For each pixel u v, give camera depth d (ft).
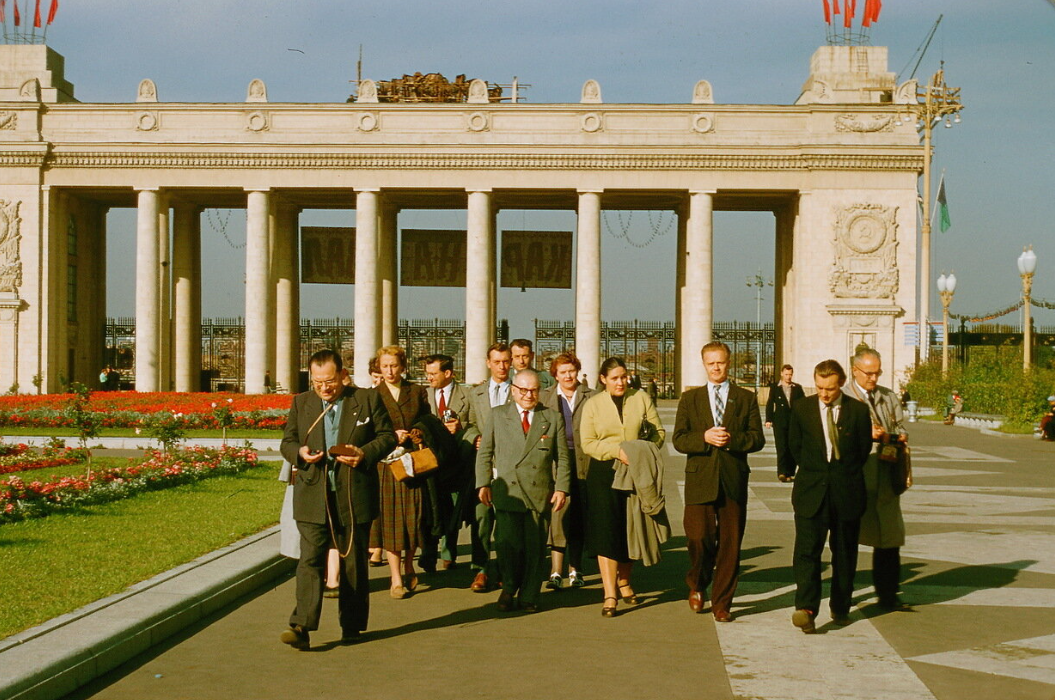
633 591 46.75
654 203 235.61
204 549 49.39
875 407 42.80
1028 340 162.71
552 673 33.45
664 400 243.60
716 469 41.16
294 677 32.99
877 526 41.65
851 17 216.13
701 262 212.02
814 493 39.19
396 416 49.19
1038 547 56.08
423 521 46.42
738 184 212.23
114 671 33.40
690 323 213.66
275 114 214.07
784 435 41.39
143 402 165.37
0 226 214.07
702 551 41.88
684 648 36.58
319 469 37.04
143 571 44.01
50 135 214.90
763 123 212.43
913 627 39.34
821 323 212.64
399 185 213.66
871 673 33.27
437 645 37.14
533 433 43.34
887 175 212.02
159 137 213.46
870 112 211.00
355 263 221.46
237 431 138.51
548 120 213.46
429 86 227.61
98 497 66.74
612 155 211.00
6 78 218.59
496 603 44.52
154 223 214.28
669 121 212.64
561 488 43.88
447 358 53.67
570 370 49.14
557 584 47.60
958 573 49.19
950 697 30.76
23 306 214.69
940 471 98.73
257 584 45.85
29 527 55.93
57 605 37.55
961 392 187.93
